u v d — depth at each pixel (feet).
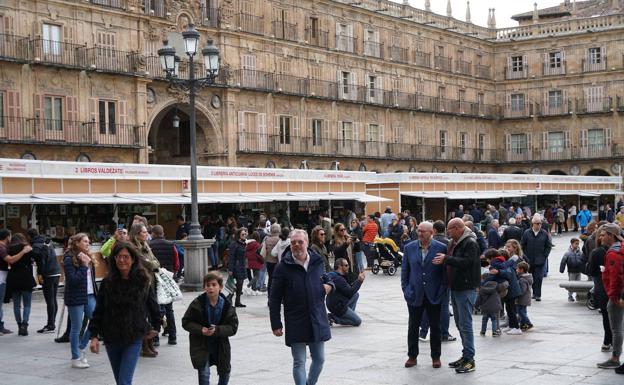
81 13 151.33
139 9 161.07
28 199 91.91
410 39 239.91
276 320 36.11
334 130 212.23
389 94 230.68
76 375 44.55
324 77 209.56
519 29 272.92
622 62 255.09
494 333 54.60
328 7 211.00
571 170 264.93
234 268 73.20
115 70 154.92
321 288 36.29
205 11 176.45
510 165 274.16
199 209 130.21
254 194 128.77
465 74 261.85
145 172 109.29
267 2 192.24
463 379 41.45
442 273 43.78
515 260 56.13
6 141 136.87
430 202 177.68
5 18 139.44
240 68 183.93
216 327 35.17
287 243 69.10
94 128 152.25
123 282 33.32
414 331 44.47
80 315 46.16
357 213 158.30
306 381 36.78
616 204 209.77
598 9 284.82
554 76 266.16
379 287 89.97
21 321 60.39
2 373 45.34
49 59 145.48
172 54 86.99
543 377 41.60
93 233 109.09
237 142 182.91
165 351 50.83
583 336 54.29
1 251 56.95
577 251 74.84
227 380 36.29
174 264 57.41
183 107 174.40
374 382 41.29
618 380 40.68
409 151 236.02
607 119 258.78
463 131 261.03
